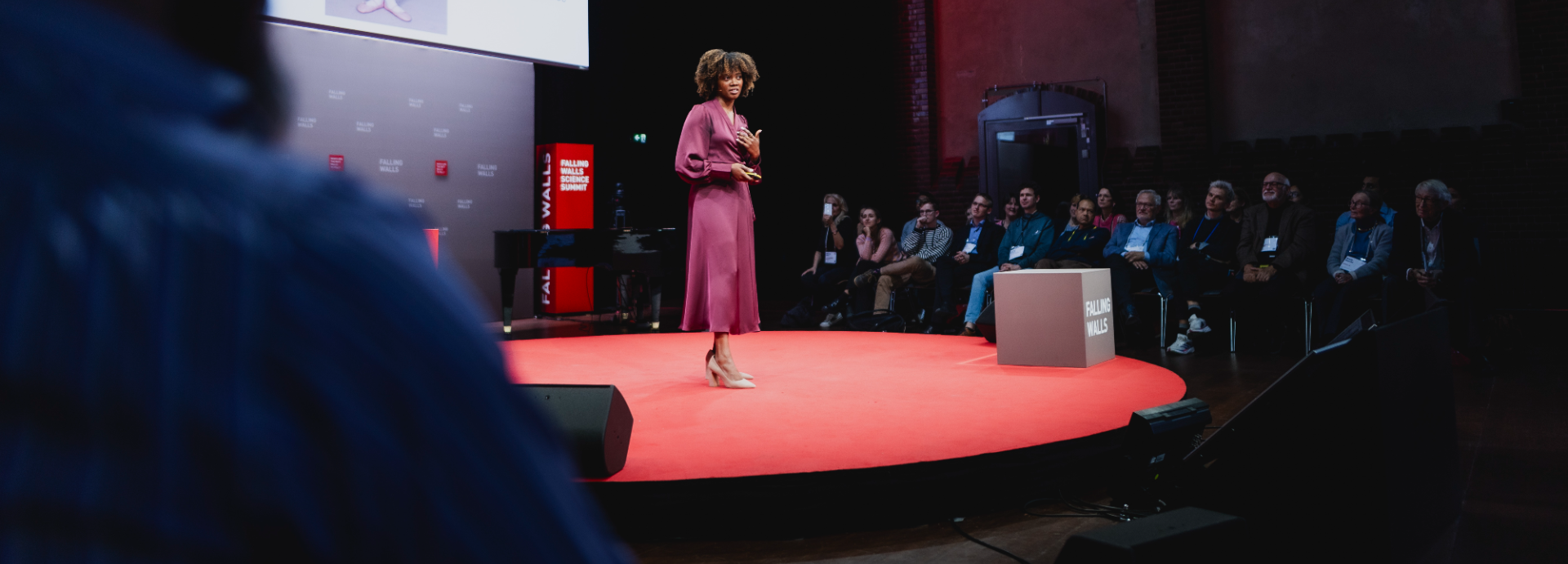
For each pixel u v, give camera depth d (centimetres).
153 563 19
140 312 19
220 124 23
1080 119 848
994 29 905
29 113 19
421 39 639
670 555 219
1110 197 695
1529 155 696
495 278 800
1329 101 780
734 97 360
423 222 28
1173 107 823
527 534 24
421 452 22
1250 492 192
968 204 912
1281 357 532
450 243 768
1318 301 538
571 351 530
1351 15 771
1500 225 705
